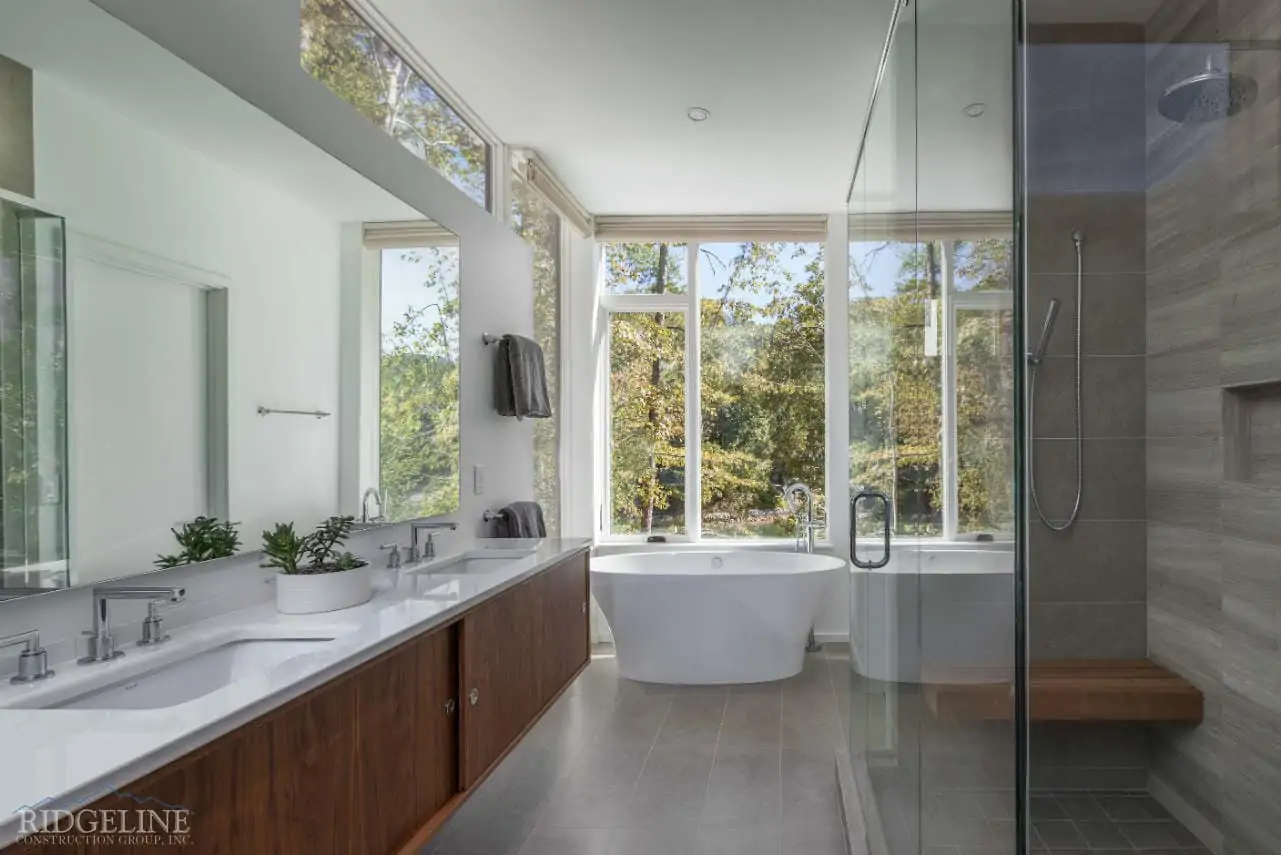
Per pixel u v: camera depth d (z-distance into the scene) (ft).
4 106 3.86
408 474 8.29
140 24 4.81
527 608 7.51
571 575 9.23
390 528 8.06
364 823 4.47
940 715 4.83
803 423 15.79
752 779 9.05
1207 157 6.23
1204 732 5.73
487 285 10.54
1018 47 3.79
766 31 8.71
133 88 4.74
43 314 4.07
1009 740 3.81
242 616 5.45
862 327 9.44
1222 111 6.21
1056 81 6.53
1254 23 6.09
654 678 13.01
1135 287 6.35
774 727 10.82
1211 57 6.26
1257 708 5.81
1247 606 5.90
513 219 12.29
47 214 4.11
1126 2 6.43
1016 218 3.76
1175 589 5.99
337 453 7.00
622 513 15.93
